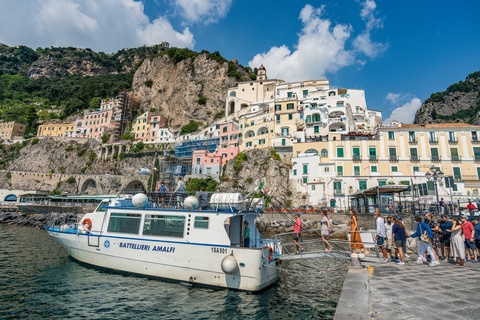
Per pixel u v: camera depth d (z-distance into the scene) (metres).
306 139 54.88
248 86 85.31
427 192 40.84
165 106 102.69
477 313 5.90
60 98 141.75
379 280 8.94
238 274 11.95
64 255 19.56
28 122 119.62
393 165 45.69
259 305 10.85
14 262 17.17
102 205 16.56
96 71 192.25
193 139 79.56
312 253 13.37
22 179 76.75
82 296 11.56
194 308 10.50
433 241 14.20
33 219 45.19
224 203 12.95
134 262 14.10
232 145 68.62
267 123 61.88
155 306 10.64
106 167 85.56
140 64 125.44
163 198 16.39
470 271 10.37
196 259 12.70
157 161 78.81
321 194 46.25
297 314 10.15
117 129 100.50
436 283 8.52
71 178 74.50
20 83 158.50
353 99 71.44
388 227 14.25
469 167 43.62
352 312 5.91
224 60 96.06
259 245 15.09
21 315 9.70
